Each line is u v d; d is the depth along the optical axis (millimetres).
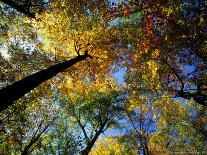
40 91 17812
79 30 15531
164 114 24000
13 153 20359
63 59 17266
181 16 10555
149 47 11625
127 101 15789
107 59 16391
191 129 26031
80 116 26031
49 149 22125
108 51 15805
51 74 10508
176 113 23406
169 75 13273
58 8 15148
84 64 17312
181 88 12648
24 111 17703
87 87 18922
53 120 22250
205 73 12562
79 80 18281
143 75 13469
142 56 12250
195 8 10039
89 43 15914
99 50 16141
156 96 13773
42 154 22359
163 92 13328
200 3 9914
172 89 13070
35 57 17109
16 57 16938
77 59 14352
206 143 27000
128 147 27125
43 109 21219
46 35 16281
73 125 25750
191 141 28031
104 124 26281
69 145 22234
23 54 16984
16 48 16938
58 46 16891
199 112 22734
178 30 10914
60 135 22531
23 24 17766
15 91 7875
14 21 17875
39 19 15500
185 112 23172
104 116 26438
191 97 12695
